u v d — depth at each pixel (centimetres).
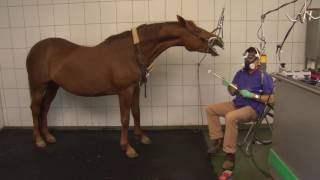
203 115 341
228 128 243
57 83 289
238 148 291
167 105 341
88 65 272
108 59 269
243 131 330
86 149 301
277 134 220
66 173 254
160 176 245
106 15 325
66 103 349
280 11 315
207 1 316
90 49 278
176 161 270
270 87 246
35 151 300
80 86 278
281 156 214
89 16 327
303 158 180
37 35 336
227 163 246
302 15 238
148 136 328
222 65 329
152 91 338
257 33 320
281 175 210
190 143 308
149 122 346
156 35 265
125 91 272
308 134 173
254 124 283
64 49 287
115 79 268
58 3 327
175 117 344
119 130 350
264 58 279
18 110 357
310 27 299
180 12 320
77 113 351
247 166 258
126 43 271
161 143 310
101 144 312
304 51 320
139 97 321
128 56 268
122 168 260
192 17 320
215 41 261
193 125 344
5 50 343
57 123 355
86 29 330
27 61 296
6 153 297
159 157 279
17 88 351
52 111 352
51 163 273
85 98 346
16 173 256
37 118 308
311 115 170
